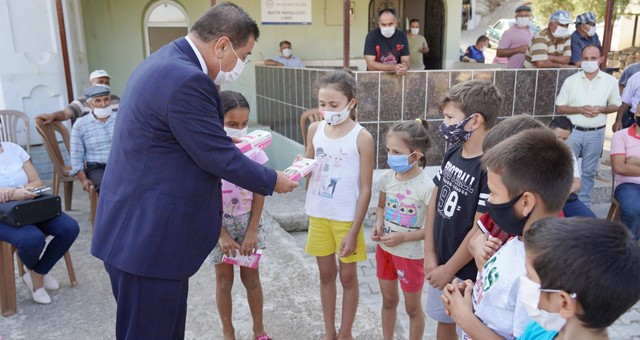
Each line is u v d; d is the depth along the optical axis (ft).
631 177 14.40
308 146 8.66
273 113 23.63
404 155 7.60
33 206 9.55
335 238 8.16
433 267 6.82
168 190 5.64
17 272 11.66
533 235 3.72
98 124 13.67
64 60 18.04
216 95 5.83
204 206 5.92
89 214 15.34
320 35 26.91
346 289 8.29
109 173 5.95
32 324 9.39
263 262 12.11
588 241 3.38
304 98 19.10
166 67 5.56
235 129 7.64
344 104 7.64
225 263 7.91
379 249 8.22
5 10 17.21
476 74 16.53
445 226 6.53
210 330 9.21
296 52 26.78
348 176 7.89
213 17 5.92
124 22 24.72
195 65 5.89
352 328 9.19
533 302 3.73
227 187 7.63
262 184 6.08
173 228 5.70
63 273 11.51
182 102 5.41
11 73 17.54
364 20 27.55
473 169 6.12
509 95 17.07
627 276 3.29
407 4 28.94
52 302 10.20
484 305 4.41
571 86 16.52
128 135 5.69
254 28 6.20
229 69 6.24
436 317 6.97
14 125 16.61
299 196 17.37
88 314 9.77
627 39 53.88
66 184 15.35
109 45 24.72
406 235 7.63
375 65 15.79
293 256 12.46
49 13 18.40
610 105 16.39
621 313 3.41
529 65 18.79
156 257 5.69
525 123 5.45
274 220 15.07
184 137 5.48
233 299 10.32
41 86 18.40
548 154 4.28
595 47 15.96
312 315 9.70
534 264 3.64
